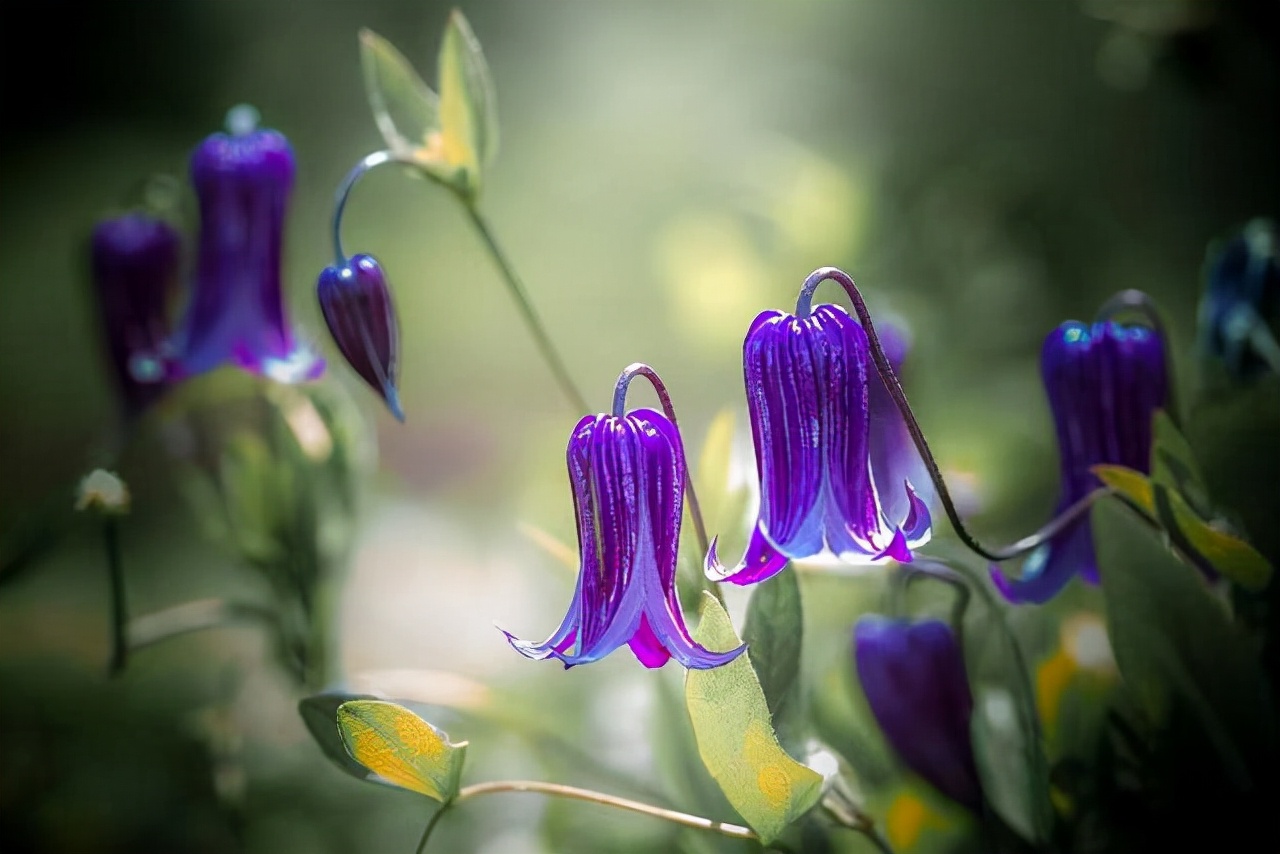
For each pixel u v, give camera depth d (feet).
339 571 2.24
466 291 3.88
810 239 2.52
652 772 2.15
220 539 2.33
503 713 2.15
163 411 2.38
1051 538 1.97
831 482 1.84
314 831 2.38
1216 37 2.53
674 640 1.82
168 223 2.39
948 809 2.00
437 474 3.19
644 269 3.52
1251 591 1.94
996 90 3.50
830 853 1.96
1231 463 2.00
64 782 2.47
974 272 2.77
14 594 2.75
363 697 1.93
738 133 3.49
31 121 5.79
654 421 1.85
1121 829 1.98
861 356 1.85
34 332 4.46
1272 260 2.10
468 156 2.08
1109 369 1.98
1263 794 1.93
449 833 2.33
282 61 5.43
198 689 2.56
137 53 5.85
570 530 2.21
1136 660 1.92
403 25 5.24
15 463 3.84
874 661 1.98
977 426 2.45
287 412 2.26
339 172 4.81
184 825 2.40
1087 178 3.30
